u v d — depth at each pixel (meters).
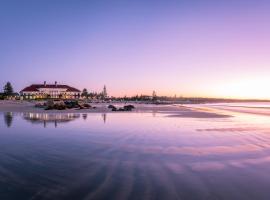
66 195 6.96
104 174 8.76
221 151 12.46
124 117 33.12
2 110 50.00
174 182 7.98
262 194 7.10
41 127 21.78
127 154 11.75
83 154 11.72
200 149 12.91
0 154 11.73
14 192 7.14
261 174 8.87
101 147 13.30
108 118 31.39
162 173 8.91
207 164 10.11
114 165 9.89
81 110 50.69
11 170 9.18
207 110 55.84
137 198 6.77
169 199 6.73
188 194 7.05
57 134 17.83
